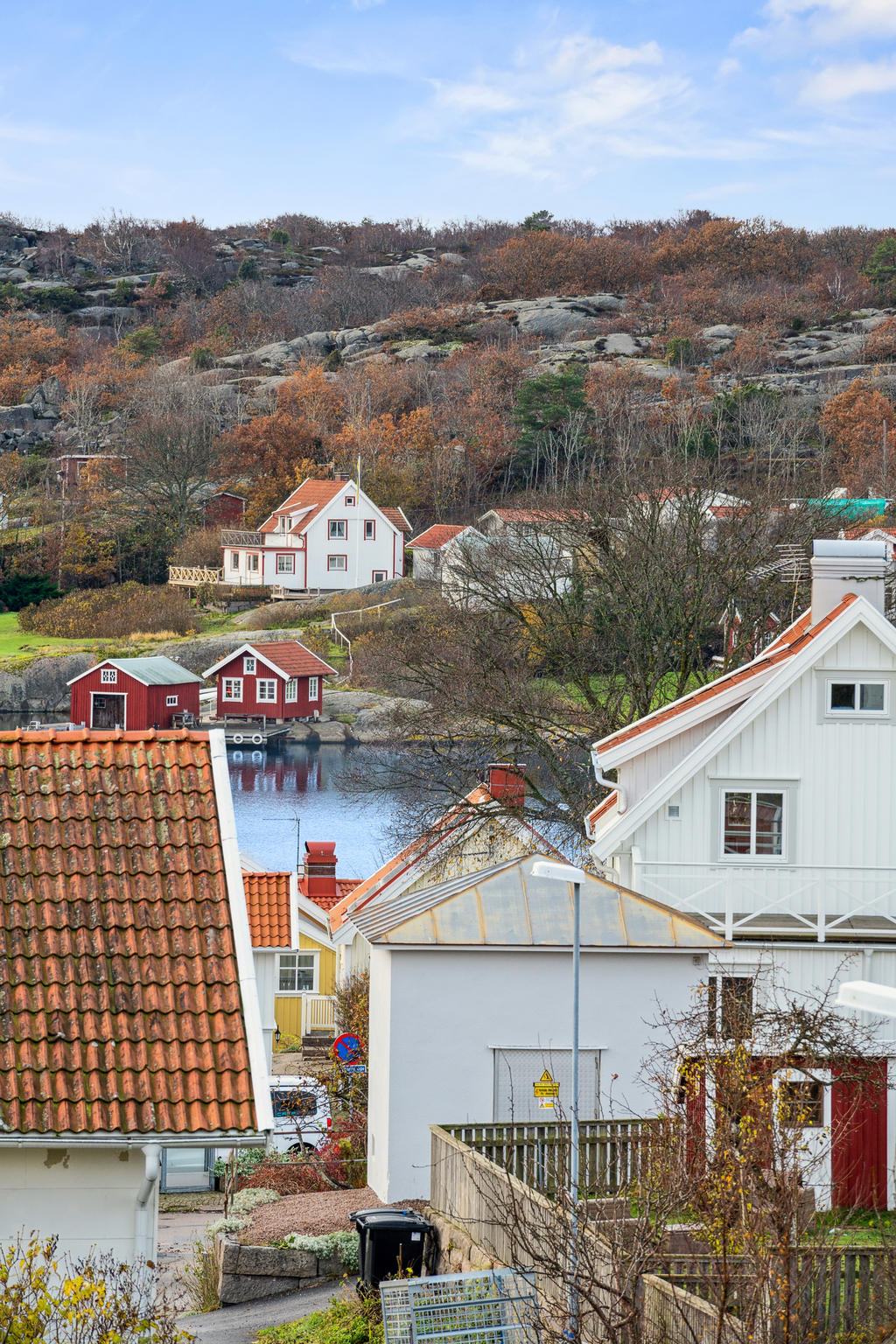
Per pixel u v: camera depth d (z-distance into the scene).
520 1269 42.44
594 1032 66.25
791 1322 36.59
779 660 79.38
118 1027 40.81
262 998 99.06
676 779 73.75
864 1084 61.44
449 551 149.00
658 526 121.69
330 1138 79.62
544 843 105.19
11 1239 39.00
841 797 74.06
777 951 70.06
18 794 46.78
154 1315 35.56
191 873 45.16
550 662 124.00
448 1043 65.81
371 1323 49.28
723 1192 37.78
